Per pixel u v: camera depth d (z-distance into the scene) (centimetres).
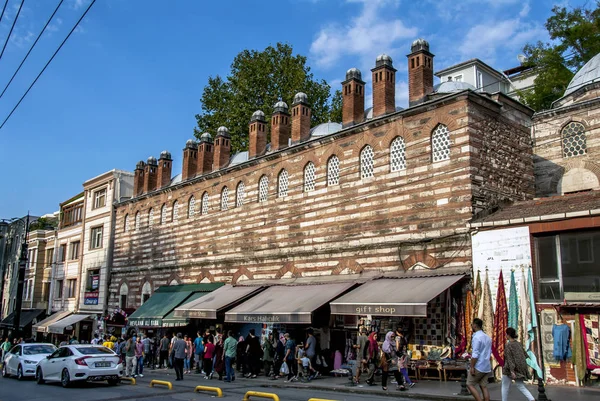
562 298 1658
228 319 2386
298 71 4497
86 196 4756
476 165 2019
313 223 2558
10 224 6347
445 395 1473
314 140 2595
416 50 2384
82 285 4550
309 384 1867
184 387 1878
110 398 1585
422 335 1997
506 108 2242
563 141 2475
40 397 1652
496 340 1756
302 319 2039
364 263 2281
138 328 3622
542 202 1925
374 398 1507
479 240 1877
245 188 3027
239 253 2972
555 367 1645
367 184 2338
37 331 4909
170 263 3522
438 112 2127
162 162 3866
